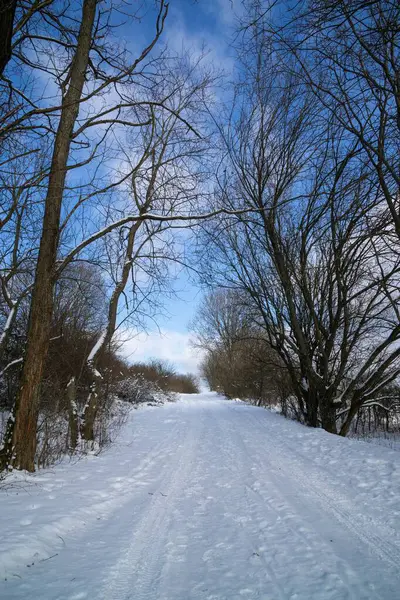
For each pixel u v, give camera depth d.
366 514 4.73
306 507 5.07
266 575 3.34
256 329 22.05
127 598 2.98
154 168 10.64
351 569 3.42
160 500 5.60
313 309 13.87
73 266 11.95
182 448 9.89
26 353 6.99
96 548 3.92
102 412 12.05
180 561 3.64
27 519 4.39
